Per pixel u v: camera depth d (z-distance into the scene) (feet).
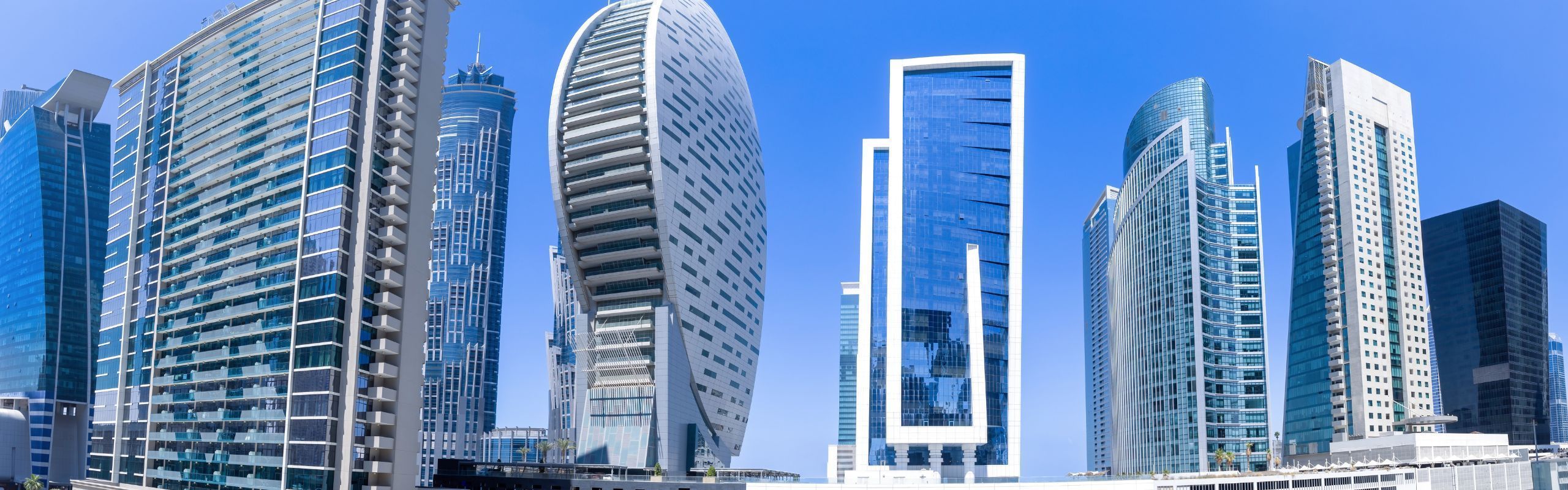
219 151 534.78
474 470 566.77
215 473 472.03
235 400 471.21
